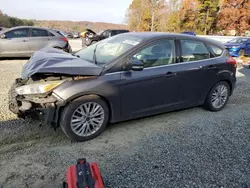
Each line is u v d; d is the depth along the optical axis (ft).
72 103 10.25
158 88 12.42
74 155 9.79
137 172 8.86
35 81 10.32
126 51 11.51
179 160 9.73
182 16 152.35
